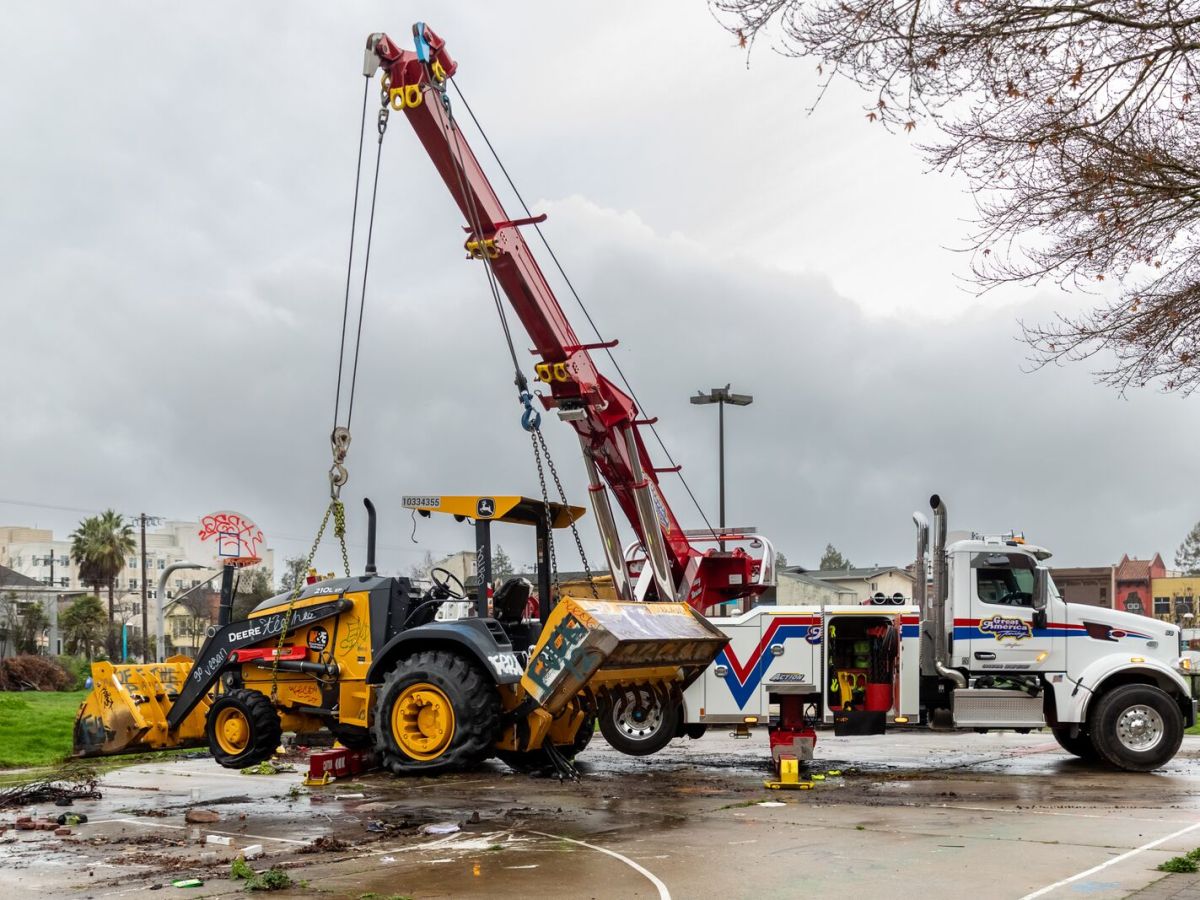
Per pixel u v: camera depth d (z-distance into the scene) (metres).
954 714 14.15
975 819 9.88
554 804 10.80
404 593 12.25
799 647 13.62
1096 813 10.29
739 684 13.70
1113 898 6.77
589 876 7.46
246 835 9.17
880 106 7.64
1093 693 14.06
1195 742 18.69
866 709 13.79
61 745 16.72
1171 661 14.14
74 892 7.11
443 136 15.16
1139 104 7.58
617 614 11.03
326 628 12.29
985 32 7.16
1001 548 14.39
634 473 18.84
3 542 143.75
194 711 12.76
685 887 7.13
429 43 14.91
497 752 12.45
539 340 17.17
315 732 12.73
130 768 14.54
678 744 17.86
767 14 7.45
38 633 81.25
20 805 11.19
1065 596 15.34
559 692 10.55
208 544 23.67
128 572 121.19
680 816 10.02
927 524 14.46
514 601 12.30
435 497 11.84
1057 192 7.73
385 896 6.89
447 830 9.24
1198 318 8.13
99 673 12.67
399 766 10.79
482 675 10.88
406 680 10.88
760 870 7.64
